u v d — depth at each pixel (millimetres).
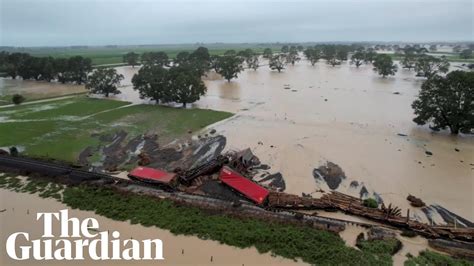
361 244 29281
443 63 138250
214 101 90438
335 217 34156
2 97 94375
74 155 50062
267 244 29609
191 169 43125
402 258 27984
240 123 67375
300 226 31906
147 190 39125
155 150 52250
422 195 38625
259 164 47000
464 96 56406
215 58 158250
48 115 72812
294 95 99125
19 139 56906
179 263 27438
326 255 27953
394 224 32375
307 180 42188
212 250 29031
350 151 52062
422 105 60844
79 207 35938
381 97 95875
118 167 45812
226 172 40469
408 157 49812
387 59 139625
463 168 45938
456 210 35500
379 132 62031
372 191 39625
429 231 31109
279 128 63969
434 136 59688
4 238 30812
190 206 35469
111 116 72000
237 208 35094
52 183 41125
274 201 35688
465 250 28750
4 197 38094
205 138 57594
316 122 68688
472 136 59562
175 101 82250
